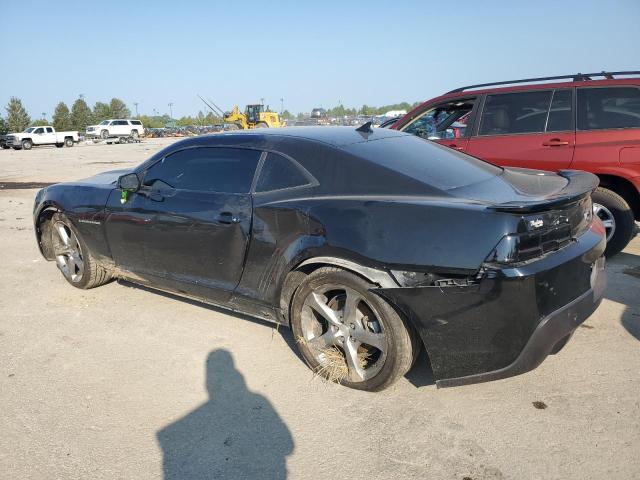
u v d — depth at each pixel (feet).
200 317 13.87
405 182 9.78
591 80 17.53
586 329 12.32
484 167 11.70
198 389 10.34
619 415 8.95
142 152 96.37
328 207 9.90
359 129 12.46
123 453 8.48
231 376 10.80
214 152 12.40
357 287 9.42
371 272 9.16
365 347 10.36
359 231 9.32
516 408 9.29
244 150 11.89
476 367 8.74
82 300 15.30
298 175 10.85
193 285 12.53
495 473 7.70
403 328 9.21
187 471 8.04
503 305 8.22
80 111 295.28
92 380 10.75
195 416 9.44
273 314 11.28
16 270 18.58
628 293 14.52
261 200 11.03
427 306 8.74
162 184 13.14
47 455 8.45
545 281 8.25
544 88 18.25
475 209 8.47
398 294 8.93
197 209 12.05
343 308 10.21
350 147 10.82
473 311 8.43
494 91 19.24
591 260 9.40
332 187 10.34
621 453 8.00
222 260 11.69
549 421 8.86
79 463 8.26
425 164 10.73
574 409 9.18
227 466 8.13
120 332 13.05
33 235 24.48
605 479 7.48
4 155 96.22
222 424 9.19
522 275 8.06
